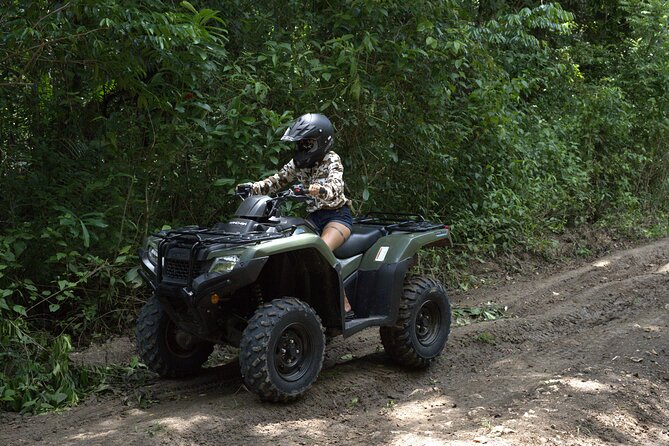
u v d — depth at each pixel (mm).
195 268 4418
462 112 8836
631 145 13133
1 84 5527
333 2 7285
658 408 4750
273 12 7141
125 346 5742
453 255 8781
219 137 6348
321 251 4668
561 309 7234
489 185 9688
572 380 5090
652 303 7555
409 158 8352
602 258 9797
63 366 4891
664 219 12477
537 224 10078
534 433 4125
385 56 7488
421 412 4617
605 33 15273
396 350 5289
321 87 7070
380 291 5148
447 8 7617
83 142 6473
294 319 4527
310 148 5098
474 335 6242
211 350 5258
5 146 6152
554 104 12375
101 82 6035
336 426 4348
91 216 5973
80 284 6023
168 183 6512
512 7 12633
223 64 6594
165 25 5375
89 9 5344
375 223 5758
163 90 6059
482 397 4875
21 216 6051
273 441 4090
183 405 4609
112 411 4543
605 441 4184
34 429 4262
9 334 4953
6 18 5406
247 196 5090
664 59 13320
